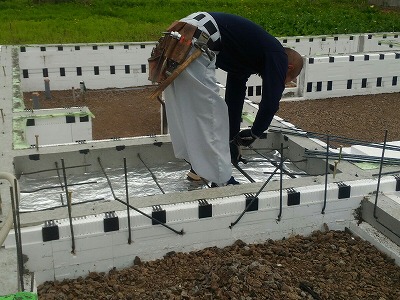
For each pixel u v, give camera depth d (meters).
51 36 13.85
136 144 4.69
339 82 10.66
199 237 3.55
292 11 20.56
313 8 21.72
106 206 3.44
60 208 3.41
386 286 3.22
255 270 3.16
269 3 22.42
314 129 8.85
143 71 11.67
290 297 2.95
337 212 3.87
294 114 9.66
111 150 4.62
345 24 17.98
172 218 3.42
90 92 11.25
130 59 11.47
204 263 3.38
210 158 3.75
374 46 14.67
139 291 3.10
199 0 21.84
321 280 3.22
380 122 9.29
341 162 4.33
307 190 3.74
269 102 3.62
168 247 3.49
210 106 3.63
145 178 4.54
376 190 3.90
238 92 4.21
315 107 10.12
